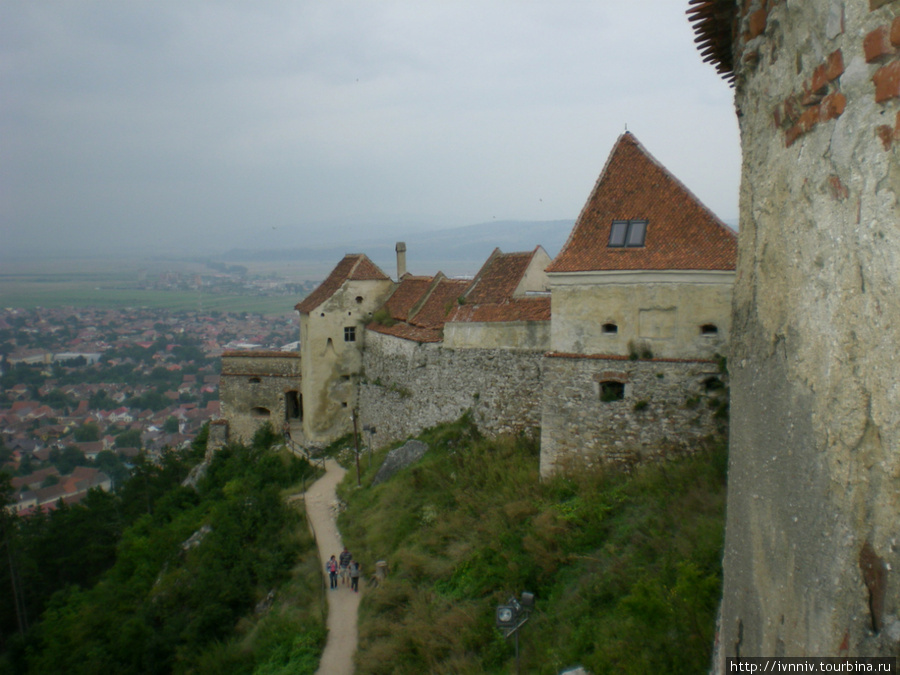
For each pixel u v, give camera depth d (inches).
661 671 440.8
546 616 626.2
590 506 721.0
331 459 1475.1
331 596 900.0
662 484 708.0
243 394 1706.4
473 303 1131.9
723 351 735.7
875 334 175.6
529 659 584.7
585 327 800.3
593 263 782.5
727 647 333.7
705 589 460.1
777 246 258.2
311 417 1517.0
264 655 820.0
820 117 212.8
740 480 314.3
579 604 605.6
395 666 686.5
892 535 167.3
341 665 753.6
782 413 245.4
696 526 588.7
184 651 921.5
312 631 815.7
